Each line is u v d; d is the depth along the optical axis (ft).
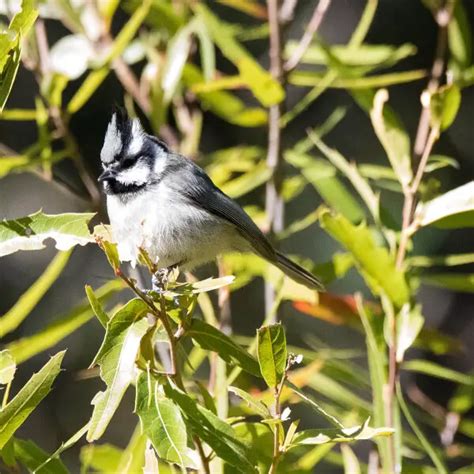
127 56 31.17
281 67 29.04
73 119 43.45
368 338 22.71
